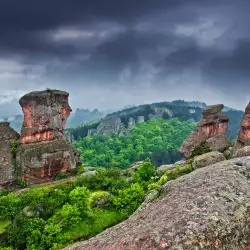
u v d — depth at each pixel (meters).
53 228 34.03
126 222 14.07
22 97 56.25
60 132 59.00
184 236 11.16
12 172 54.06
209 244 11.05
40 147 55.81
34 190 47.53
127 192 39.25
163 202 13.89
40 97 56.72
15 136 58.00
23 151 55.25
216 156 47.09
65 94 60.66
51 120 57.47
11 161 54.91
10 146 56.19
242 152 33.03
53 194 45.16
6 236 36.62
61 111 59.75
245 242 11.44
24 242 34.59
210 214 11.88
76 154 63.25
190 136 63.69
